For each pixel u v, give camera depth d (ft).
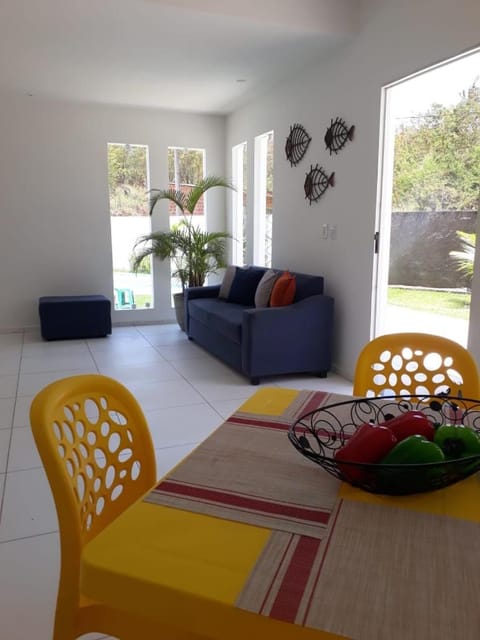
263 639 2.00
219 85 16.21
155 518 2.64
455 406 4.01
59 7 10.40
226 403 11.75
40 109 18.52
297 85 15.14
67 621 3.25
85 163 19.38
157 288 21.25
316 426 3.83
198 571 2.22
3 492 7.78
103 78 15.48
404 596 2.05
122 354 16.38
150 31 11.69
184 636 3.07
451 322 14.99
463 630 1.88
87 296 19.65
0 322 19.33
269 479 3.04
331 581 2.14
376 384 5.34
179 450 9.27
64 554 3.21
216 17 10.93
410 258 15.67
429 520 2.60
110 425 3.93
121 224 20.43
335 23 11.84
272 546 2.39
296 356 13.30
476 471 2.80
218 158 21.24
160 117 20.12
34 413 3.20
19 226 18.95
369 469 2.66
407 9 10.43
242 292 17.01
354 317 13.06
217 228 21.85
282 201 16.52
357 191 12.60
